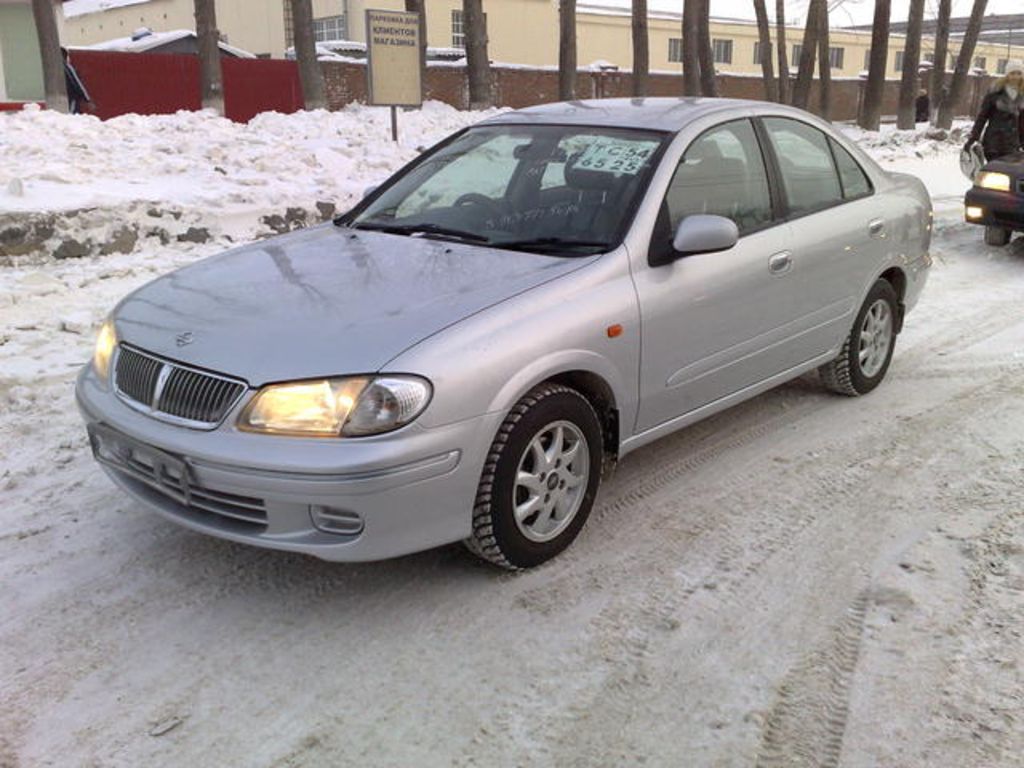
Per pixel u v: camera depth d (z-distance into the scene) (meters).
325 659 3.00
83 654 3.02
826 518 3.91
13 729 2.68
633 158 4.06
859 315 5.09
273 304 3.41
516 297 3.36
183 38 23.81
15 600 3.29
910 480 4.25
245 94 19.42
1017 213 8.91
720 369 4.17
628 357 3.65
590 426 3.56
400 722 2.72
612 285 3.61
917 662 2.96
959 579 3.42
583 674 2.93
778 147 4.59
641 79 20.70
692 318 3.91
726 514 3.95
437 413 3.01
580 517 3.62
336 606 3.29
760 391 4.53
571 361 3.40
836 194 4.93
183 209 8.23
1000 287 7.98
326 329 3.17
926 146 19.88
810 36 24.30
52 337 5.98
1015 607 3.23
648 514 3.95
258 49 37.03
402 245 3.96
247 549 3.65
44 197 7.73
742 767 2.55
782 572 3.50
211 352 3.16
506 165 4.38
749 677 2.91
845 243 4.79
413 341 3.08
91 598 3.32
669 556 3.62
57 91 14.36
